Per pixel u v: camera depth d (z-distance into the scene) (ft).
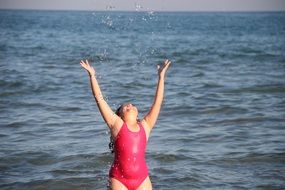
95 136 39.52
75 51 131.64
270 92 63.16
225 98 58.49
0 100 56.65
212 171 30.96
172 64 100.27
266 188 28.14
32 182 29.17
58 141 37.99
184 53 127.95
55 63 99.66
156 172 30.60
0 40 178.50
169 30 299.38
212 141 38.22
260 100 57.06
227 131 41.68
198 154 34.53
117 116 21.15
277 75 80.07
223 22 517.96
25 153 34.60
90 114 48.65
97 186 28.55
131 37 212.43
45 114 48.55
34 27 327.26
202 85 69.21
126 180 20.98
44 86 67.00
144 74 82.17
